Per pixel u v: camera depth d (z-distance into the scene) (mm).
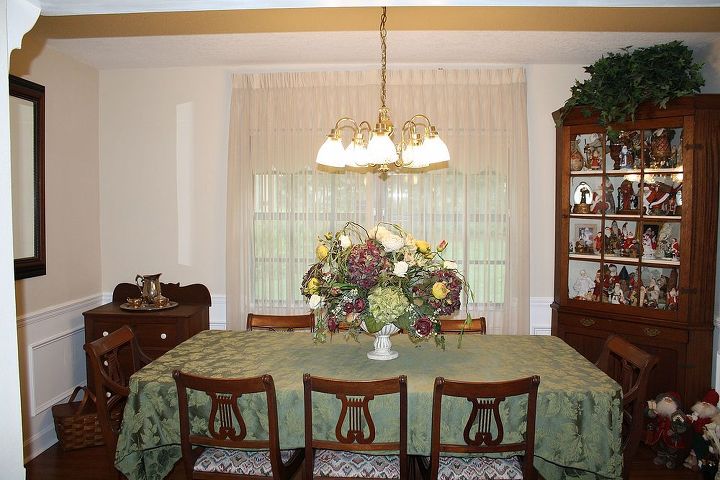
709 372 3059
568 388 2076
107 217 3941
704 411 2811
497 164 3748
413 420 2039
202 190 3912
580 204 3516
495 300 3791
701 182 2998
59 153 3434
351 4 1919
